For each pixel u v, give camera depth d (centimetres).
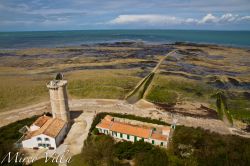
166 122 5638
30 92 7875
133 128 4778
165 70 11344
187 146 4238
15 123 5416
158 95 7712
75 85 8681
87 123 5572
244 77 10350
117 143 4412
